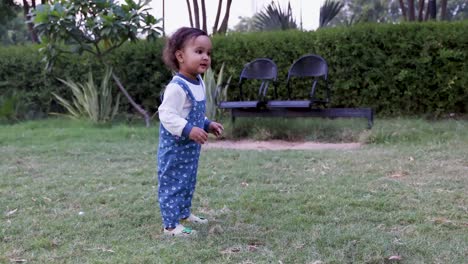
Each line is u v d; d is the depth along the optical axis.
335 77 8.43
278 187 3.88
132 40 8.10
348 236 2.65
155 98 9.49
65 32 7.74
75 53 8.41
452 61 7.94
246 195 3.62
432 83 8.07
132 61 9.38
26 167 4.84
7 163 5.07
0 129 7.84
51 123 8.50
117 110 8.88
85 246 2.59
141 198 3.60
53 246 2.61
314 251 2.45
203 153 5.53
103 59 8.72
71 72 9.62
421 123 7.12
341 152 5.49
